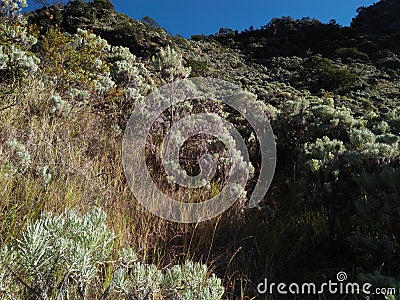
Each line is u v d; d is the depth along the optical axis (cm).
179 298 118
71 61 526
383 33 5534
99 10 2478
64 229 102
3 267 97
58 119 375
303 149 423
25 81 385
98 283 161
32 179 243
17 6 466
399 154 304
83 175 278
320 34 5256
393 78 3312
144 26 2850
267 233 294
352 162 318
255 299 226
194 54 2995
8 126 294
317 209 319
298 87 2622
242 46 5325
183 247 254
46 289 98
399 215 242
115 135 414
